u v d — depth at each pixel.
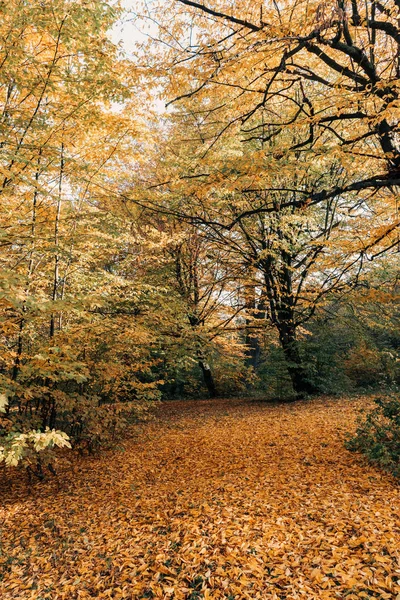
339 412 10.48
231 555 3.82
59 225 7.12
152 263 14.35
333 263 7.47
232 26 5.86
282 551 3.81
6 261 6.83
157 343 10.57
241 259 14.22
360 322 13.08
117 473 7.61
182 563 3.87
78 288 8.65
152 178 12.66
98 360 7.95
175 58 5.73
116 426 8.30
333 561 3.52
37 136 6.32
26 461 6.30
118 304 9.72
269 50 5.02
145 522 5.10
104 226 8.52
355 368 16.81
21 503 6.43
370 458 6.23
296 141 10.79
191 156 9.98
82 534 5.04
